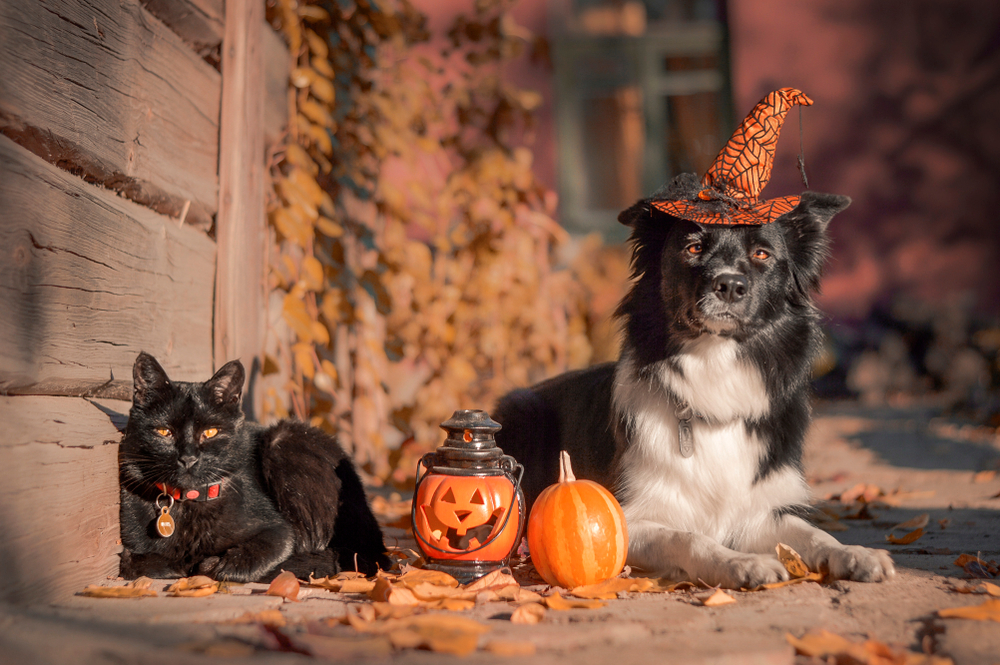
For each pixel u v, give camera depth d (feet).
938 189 40.88
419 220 18.88
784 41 40.93
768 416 10.48
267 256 14.46
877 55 40.75
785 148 41.16
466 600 7.70
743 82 41.01
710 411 10.30
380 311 19.01
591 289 25.59
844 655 6.11
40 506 7.07
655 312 10.91
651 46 41.91
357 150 18.21
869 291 41.37
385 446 19.07
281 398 15.43
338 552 9.46
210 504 8.93
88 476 8.04
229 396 9.43
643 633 6.77
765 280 10.37
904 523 12.51
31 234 6.99
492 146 21.50
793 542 9.55
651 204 10.90
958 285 40.96
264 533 9.10
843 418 34.04
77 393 8.30
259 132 13.56
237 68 12.62
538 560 8.72
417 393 19.77
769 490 10.36
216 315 12.07
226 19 12.51
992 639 6.49
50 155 7.74
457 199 20.84
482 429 8.89
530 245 21.33
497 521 8.80
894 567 9.04
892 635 6.80
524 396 13.33
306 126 15.49
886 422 31.94
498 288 20.29
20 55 6.98
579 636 6.46
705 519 10.41
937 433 27.55
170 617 6.92
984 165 40.60
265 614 6.96
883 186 41.09
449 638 6.10
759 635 6.67
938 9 40.50
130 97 9.20
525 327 21.57
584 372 13.28
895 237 41.11
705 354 10.34
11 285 6.70
